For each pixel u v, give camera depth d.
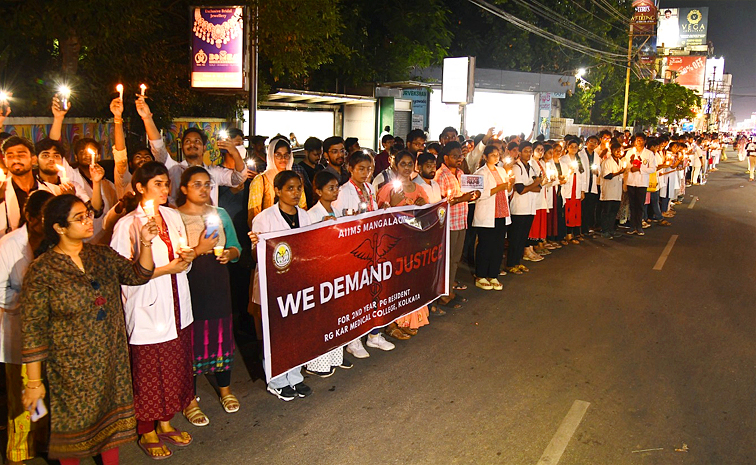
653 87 41.03
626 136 16.16
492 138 8.30
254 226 5.04
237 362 5.82
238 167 6.06
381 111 22.16
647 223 14.23
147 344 4.06
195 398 4.73
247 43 9.10
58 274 3.40
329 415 4.79
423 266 6.59
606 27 35.47
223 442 4.37
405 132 23.45
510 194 9.02
